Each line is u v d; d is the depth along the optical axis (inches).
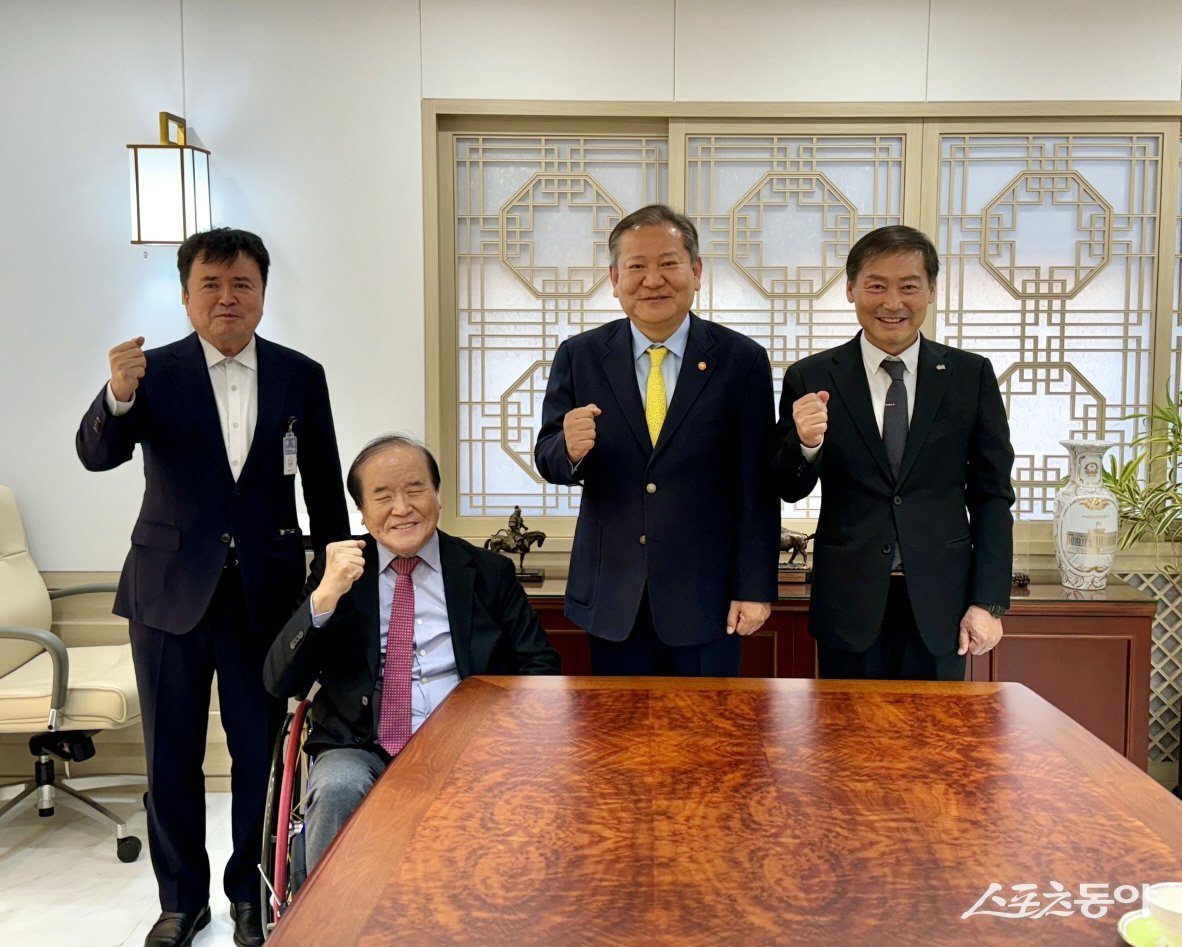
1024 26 131.3
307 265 134.5
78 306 134.6
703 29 132.0
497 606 87.0
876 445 88.4
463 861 49.2
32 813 128.0
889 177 135.0
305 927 43.3
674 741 65.7
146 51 131.8
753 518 87.1
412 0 131.5
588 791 57.6
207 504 94.0
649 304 83.7
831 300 137.0
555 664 86.7
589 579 89.2
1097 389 137.3
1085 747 64.9
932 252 87.3
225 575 94.9
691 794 57.2
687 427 86.4
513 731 67.6
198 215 129.2
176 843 97.1
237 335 93.9
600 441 88.2
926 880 47.6
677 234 83.9
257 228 134.0
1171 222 134.6
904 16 131.4
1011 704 73.8
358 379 135.9
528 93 132.9
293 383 98.7
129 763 138.9
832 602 89.4
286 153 133.2
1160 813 55.1
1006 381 137.4
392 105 132.7
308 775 77.0
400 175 133.6
